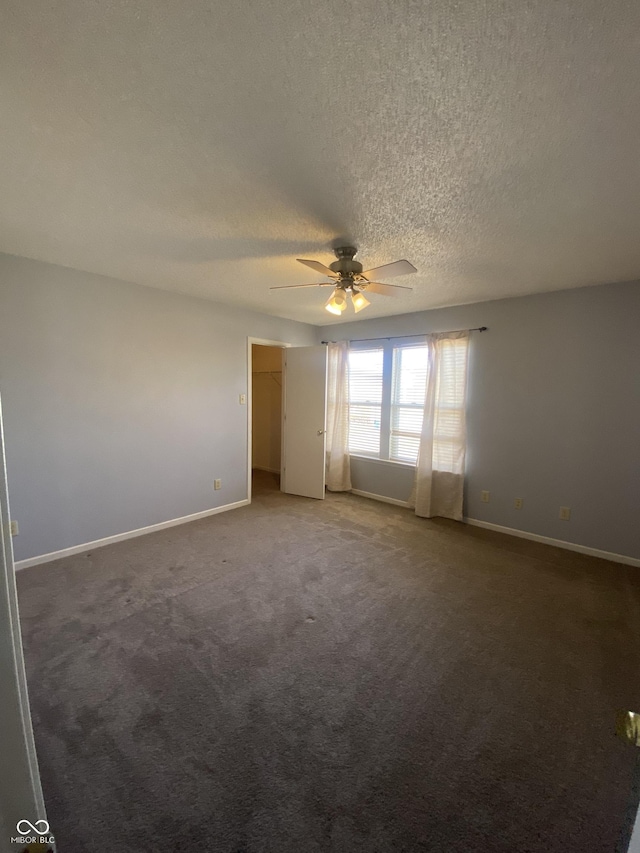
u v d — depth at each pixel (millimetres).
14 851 422
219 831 1199
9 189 1783
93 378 3219
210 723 1583
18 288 2775
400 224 2102
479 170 1588
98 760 1417
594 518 3311
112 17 951
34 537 2971
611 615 2402
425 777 1375
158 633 2156
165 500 3818
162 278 3244
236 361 4367
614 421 3184
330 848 1157
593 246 2373
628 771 1402
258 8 925
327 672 1882
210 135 1394
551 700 1733
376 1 903
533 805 1285
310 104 1232
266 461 6633
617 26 949
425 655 2016
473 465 4023
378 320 4758
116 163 1571
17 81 1141
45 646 2035
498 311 3754
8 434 2842
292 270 2969
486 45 1017
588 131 1337
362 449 5074
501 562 3145
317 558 3162
